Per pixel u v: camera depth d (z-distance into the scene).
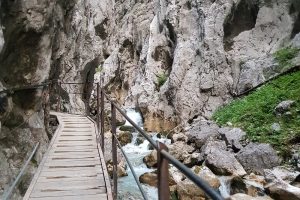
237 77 15.51
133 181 9.83
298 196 7.45
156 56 20.06
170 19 19.02
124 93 23.45
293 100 12.05
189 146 11.94
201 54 16.91
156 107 17.55
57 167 6.31
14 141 6.81
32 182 5.39
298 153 9.53
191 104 16.11
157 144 2.27
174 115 16.61
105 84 23.70
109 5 27.59
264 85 14.23
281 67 14.17
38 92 7.59
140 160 11.85
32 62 7.09
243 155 9.98
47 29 7.17
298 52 14.22
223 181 8.98
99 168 6.26
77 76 25.17
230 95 15.45
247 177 9.15
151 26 21.19
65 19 10.16
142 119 18.56
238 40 16.39
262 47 15.82
